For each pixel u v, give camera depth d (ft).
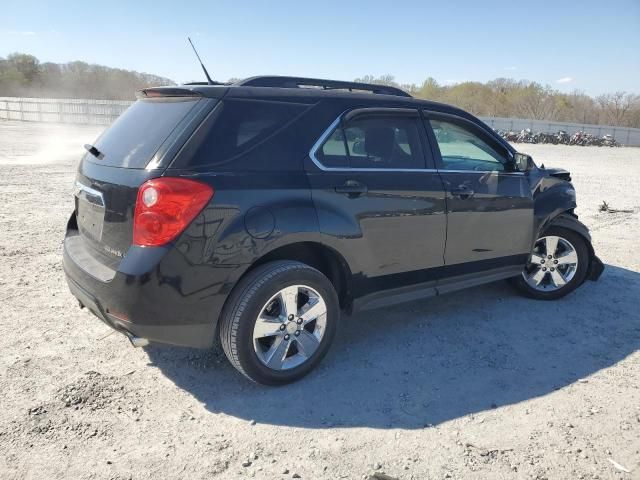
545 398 10.61
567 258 15.79
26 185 34.04
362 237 11.25
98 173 10.39
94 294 9.72
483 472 8.36
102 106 115.65
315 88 11.55
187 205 9.07
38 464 8.21
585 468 8.52
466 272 13.66
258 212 9.75
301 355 10.92
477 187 13.25
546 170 15.69
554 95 252.83
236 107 10.11
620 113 233.14
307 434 9.25
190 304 9.41
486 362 12.05
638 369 11.90
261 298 9.96
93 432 9.06
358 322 14.15
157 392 10.40
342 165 11.13
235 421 9.56
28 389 10.21
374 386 10.89
